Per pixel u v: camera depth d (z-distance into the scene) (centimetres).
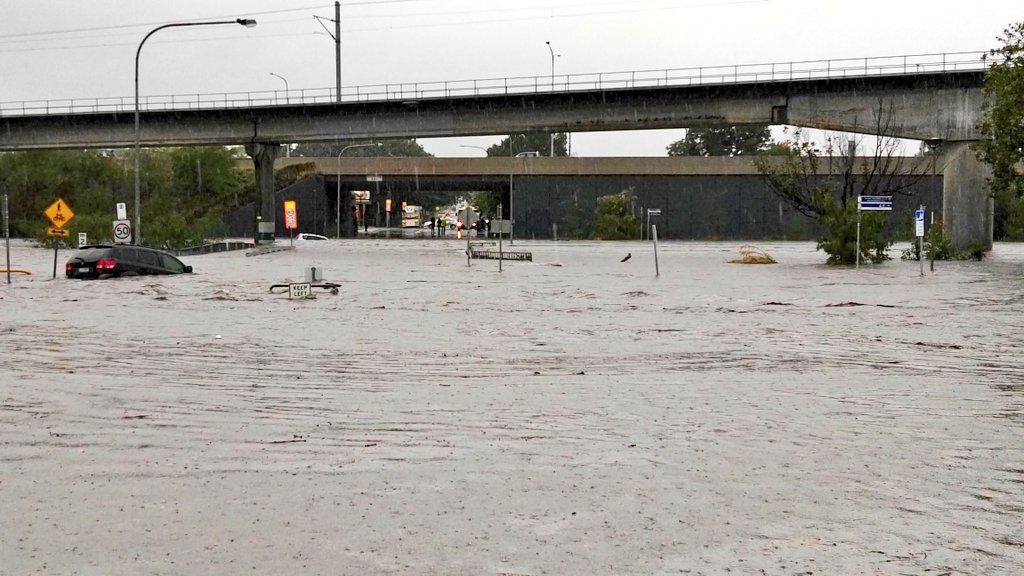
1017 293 2708
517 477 747
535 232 9075
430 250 6125
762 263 4453
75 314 2109
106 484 728
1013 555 580
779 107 5388
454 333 1772
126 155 9594
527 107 5766
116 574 546
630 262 4584
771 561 568
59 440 873
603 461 798
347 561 566
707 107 5497
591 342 1638
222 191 9988
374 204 13200
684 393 1130
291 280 3284
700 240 8619
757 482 735
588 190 9038
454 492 706
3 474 757
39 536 610
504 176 9156
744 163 8919
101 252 3294
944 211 5306
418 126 5997
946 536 614
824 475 755
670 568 556
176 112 6181
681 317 2070
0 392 1126
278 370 1312
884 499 692
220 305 2338
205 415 988
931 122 5181
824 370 1313
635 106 5588
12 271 3603
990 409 1029
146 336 1711
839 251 4288
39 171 9031
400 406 1041
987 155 4241
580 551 583
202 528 625
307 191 9331
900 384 1196
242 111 6166
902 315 2095
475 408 1030
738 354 1480
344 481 735
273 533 615
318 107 6034
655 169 8981
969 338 1678
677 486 723
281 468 774
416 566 558
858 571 553
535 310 2233
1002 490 716
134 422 953
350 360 1415
